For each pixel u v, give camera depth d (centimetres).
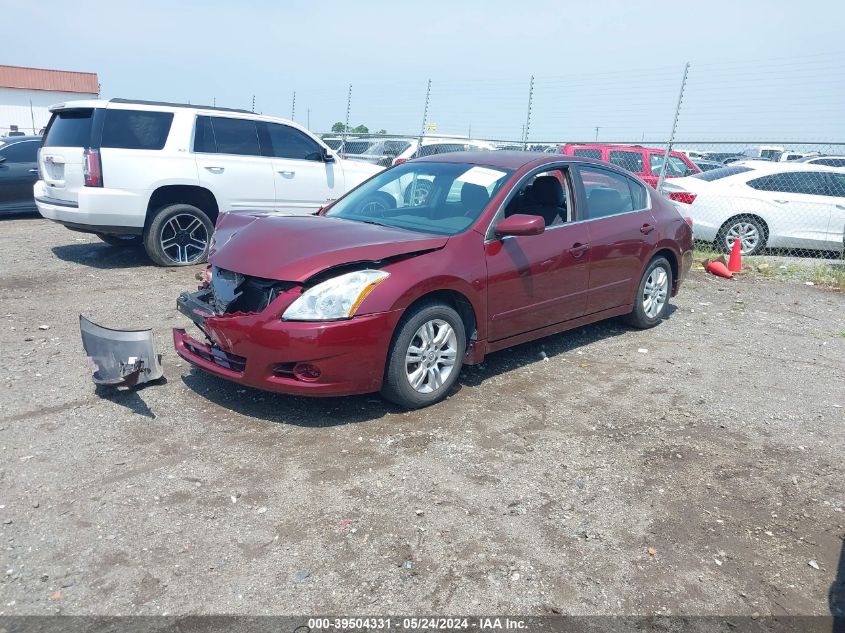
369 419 439
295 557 303
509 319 500
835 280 935
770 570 310
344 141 1836
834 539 335
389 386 435
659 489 372
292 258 414
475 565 303
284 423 428
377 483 363
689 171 1440
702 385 529
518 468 386
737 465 402
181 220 852
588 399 490
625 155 1380
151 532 316
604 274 579
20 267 830
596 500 358
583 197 568
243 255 432
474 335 480
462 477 374
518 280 496
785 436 443
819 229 1084
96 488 350
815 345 651
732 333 682
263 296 415
